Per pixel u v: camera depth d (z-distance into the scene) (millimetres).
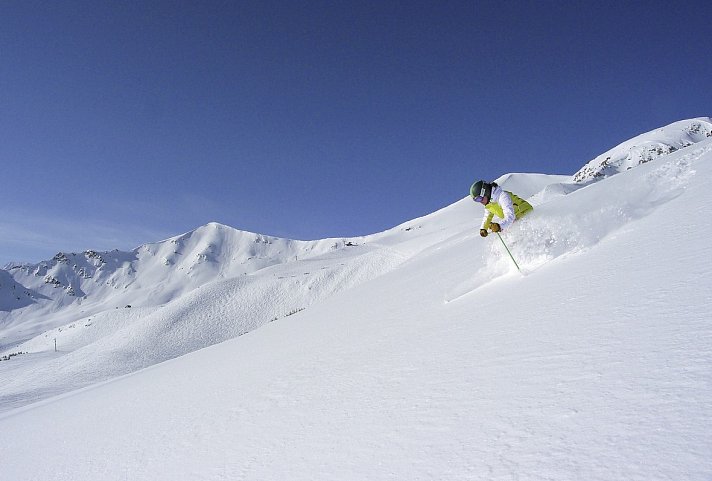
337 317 11266
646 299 3084
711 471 1345
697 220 4672
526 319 3826
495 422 2244
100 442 5988
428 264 17656
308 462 2732
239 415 4664
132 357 82062
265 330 17250
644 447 1590
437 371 3463
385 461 2324
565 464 1677
